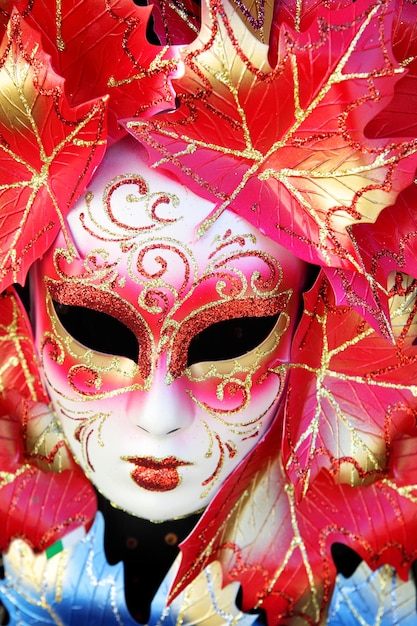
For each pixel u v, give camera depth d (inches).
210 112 38.3
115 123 39.8
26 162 39.8
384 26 36.1
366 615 48.2
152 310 40.7
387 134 40.1
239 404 43.0
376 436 46.5
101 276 40.6
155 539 49.9
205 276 40.5
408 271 41.6
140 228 40.1
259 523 48.1
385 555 48.0
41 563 48.7
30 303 45.6
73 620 48.4
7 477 48.5
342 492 47.9
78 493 48.9
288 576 48.1
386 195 38.3
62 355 43.1
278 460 47.9
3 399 47.9
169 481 43.5
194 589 47.9
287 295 42.3
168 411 41.5
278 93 37.6
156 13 40.1
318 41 36.5
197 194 39.3
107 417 43.1
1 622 48.5
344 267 39.4
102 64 39.4
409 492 47.3
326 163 38.6
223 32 36.9
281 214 39.5
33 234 40.8
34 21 39.0
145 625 48.1
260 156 39.0
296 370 44.5
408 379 45.7
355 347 45.1
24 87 38.1
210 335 41.8
